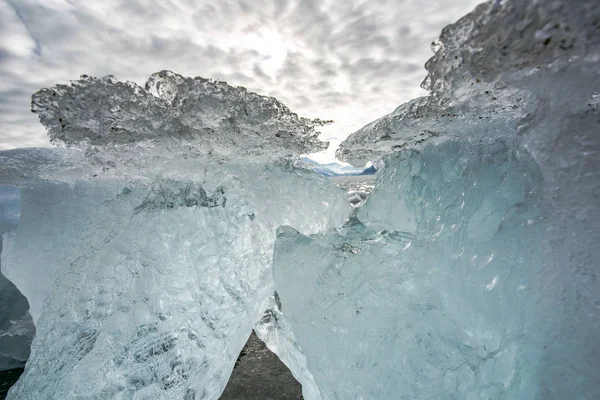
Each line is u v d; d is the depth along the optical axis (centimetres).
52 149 210
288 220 177
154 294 132
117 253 136
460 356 98
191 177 162
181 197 151
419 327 106
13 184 197
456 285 108
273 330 174
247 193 169
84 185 184
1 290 218
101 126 139
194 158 163
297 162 205
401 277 115
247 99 150
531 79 90
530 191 100
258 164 181
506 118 117
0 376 172
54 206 185
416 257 118
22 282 177
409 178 160
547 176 95
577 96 88
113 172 171
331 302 120
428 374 100
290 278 132
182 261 139
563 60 81
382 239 132
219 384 139
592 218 85
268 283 161
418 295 111
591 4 69
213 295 140
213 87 143
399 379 103
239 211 161
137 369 120
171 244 141
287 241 141
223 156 168
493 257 102
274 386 163
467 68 94
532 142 98
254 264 156
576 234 87
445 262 113
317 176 201
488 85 100
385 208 167
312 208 186
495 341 96
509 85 95
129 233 140
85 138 140
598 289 81
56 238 174
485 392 90
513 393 86
